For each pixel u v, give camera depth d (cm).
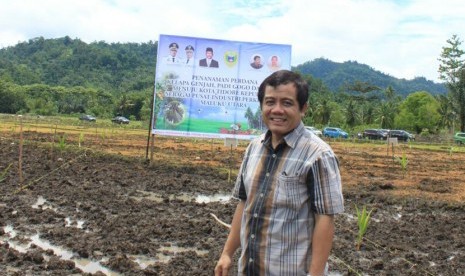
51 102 7812
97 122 5238
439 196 1184
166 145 2225
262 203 277
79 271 553
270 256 274
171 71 1334
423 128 6419
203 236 730
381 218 944
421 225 894
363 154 2348
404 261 666
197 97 1340
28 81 10975
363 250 718
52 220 762
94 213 825
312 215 275
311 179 270
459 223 915
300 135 279
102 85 11738
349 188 1227
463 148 3531
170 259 623
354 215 958
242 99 1337
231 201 1010
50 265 562
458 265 661
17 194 946
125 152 1747
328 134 4544
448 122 6266
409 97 6700
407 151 2900
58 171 1220
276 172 276
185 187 1138
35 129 2995
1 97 7219
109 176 1200
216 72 1331
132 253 634
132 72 13075
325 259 271
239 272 294
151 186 1119
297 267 271
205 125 1341
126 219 792
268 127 281
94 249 635
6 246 615
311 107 7019
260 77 1333
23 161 1356
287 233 272
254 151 295
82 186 1048
